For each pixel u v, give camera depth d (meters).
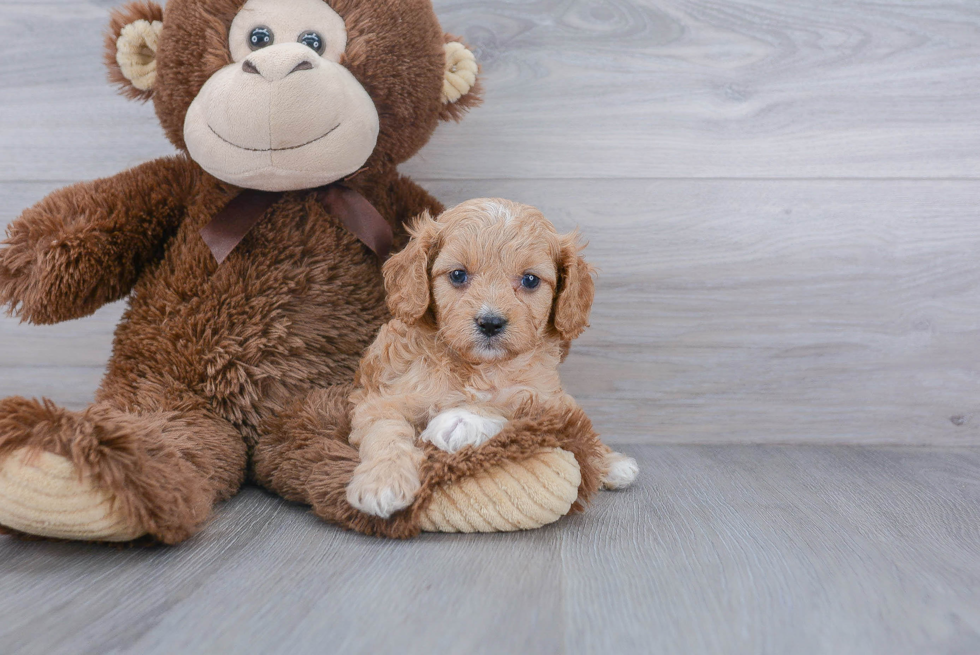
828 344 2.28
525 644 0.98
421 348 1.61
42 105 2.19
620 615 1.08
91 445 1.21
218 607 1.07
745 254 2.25
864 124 2.21
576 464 1.47
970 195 2.23
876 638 1.03
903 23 2.18
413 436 1.51
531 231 1.55
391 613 1.06
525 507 1.42
